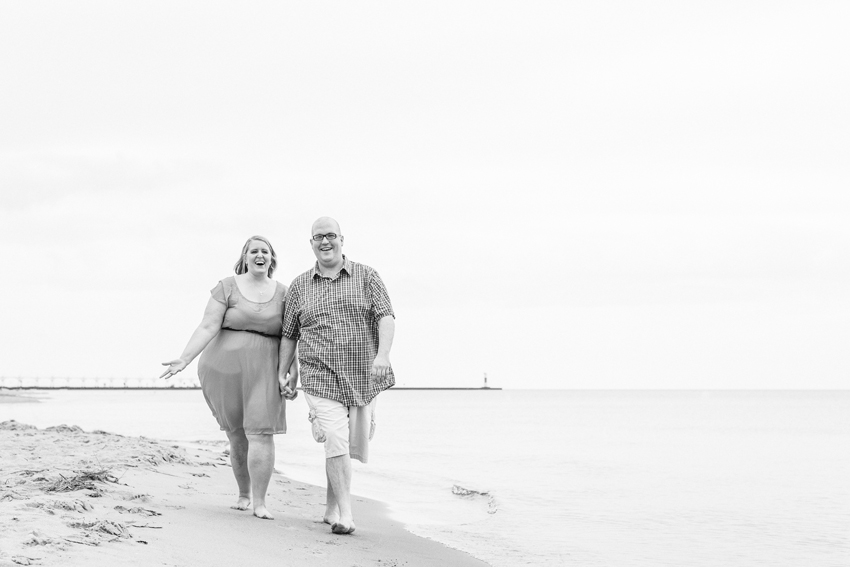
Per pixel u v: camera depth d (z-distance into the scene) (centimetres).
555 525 820
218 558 421
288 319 551
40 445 974
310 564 447
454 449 1948
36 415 3459
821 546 744
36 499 495
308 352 537
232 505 617
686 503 1013
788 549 730
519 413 5669
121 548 404
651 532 803
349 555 491
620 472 1404
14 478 607
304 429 2595
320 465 1336
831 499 1064
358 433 551
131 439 1177
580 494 1093
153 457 888
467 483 1192
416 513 836
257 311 548
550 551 669
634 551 702
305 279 551
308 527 570
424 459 1633
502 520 830
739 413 5847
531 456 1752
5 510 449
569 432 2939
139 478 721
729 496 1091
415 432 2888
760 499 1062
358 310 537
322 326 534
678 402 11000
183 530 480
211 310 548
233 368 550
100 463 800
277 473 1125
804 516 916
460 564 540
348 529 551
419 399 14062
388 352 536
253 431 555
